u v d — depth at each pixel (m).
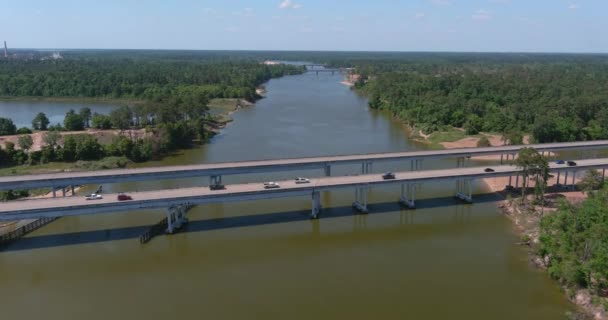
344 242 98.75
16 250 94.75
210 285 81.94
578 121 196.12
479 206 118.31
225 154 169.12
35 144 176.00
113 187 132.25
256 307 74.94
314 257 92.00
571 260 78.19
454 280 82.19
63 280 84.19
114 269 87.88
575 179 136.25
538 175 118.75
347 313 72.94
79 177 117.50
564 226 88.12
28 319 72.69
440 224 107.69
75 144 157.75
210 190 106.94
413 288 79.88
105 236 100.94
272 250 95.06
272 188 107.88
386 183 113.75
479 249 94.31
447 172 121.81
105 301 77.44
